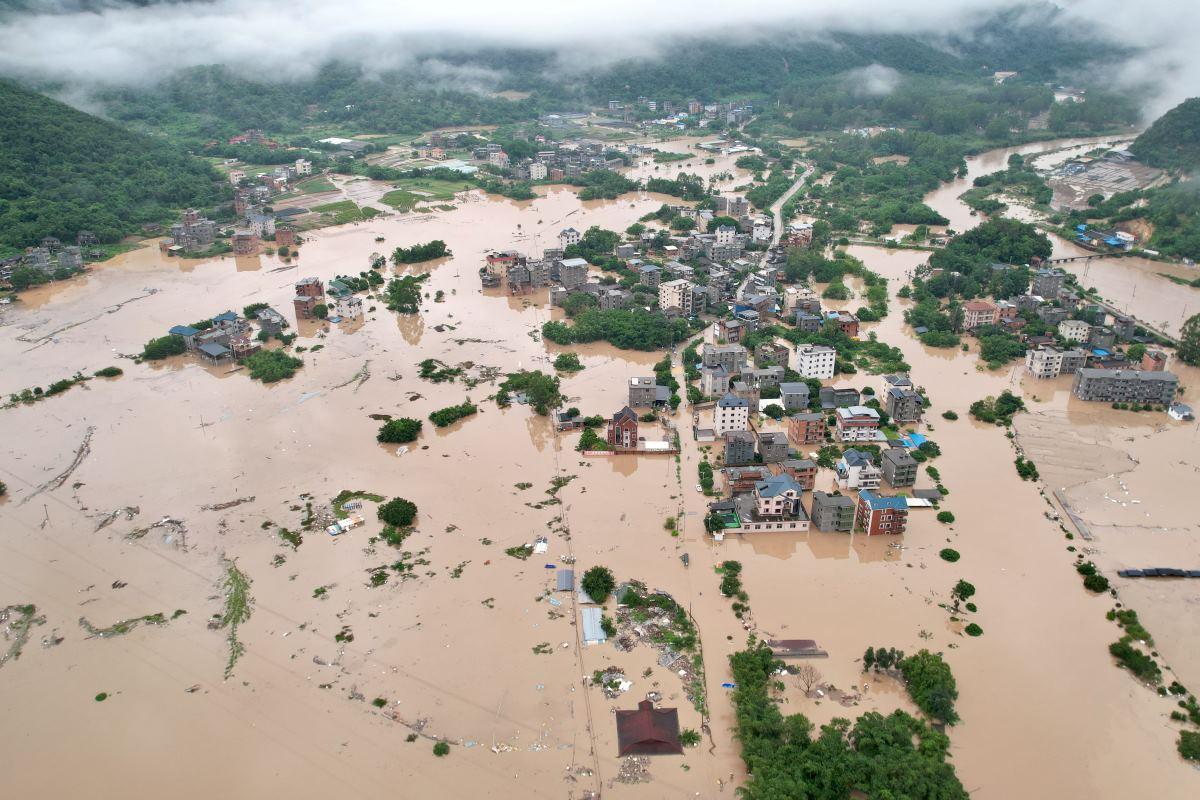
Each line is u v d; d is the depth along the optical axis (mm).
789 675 187375
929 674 179375
